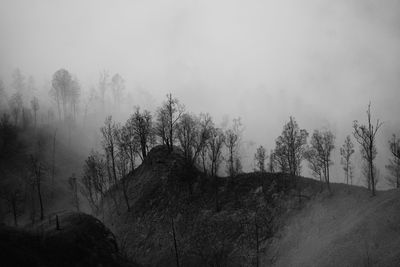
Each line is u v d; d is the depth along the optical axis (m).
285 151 62.78
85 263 40.53
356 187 55.94
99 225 50.03
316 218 51.75
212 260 51.84
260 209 57.25
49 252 39.06
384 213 44.91
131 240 59.66
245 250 51.94
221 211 59.56
